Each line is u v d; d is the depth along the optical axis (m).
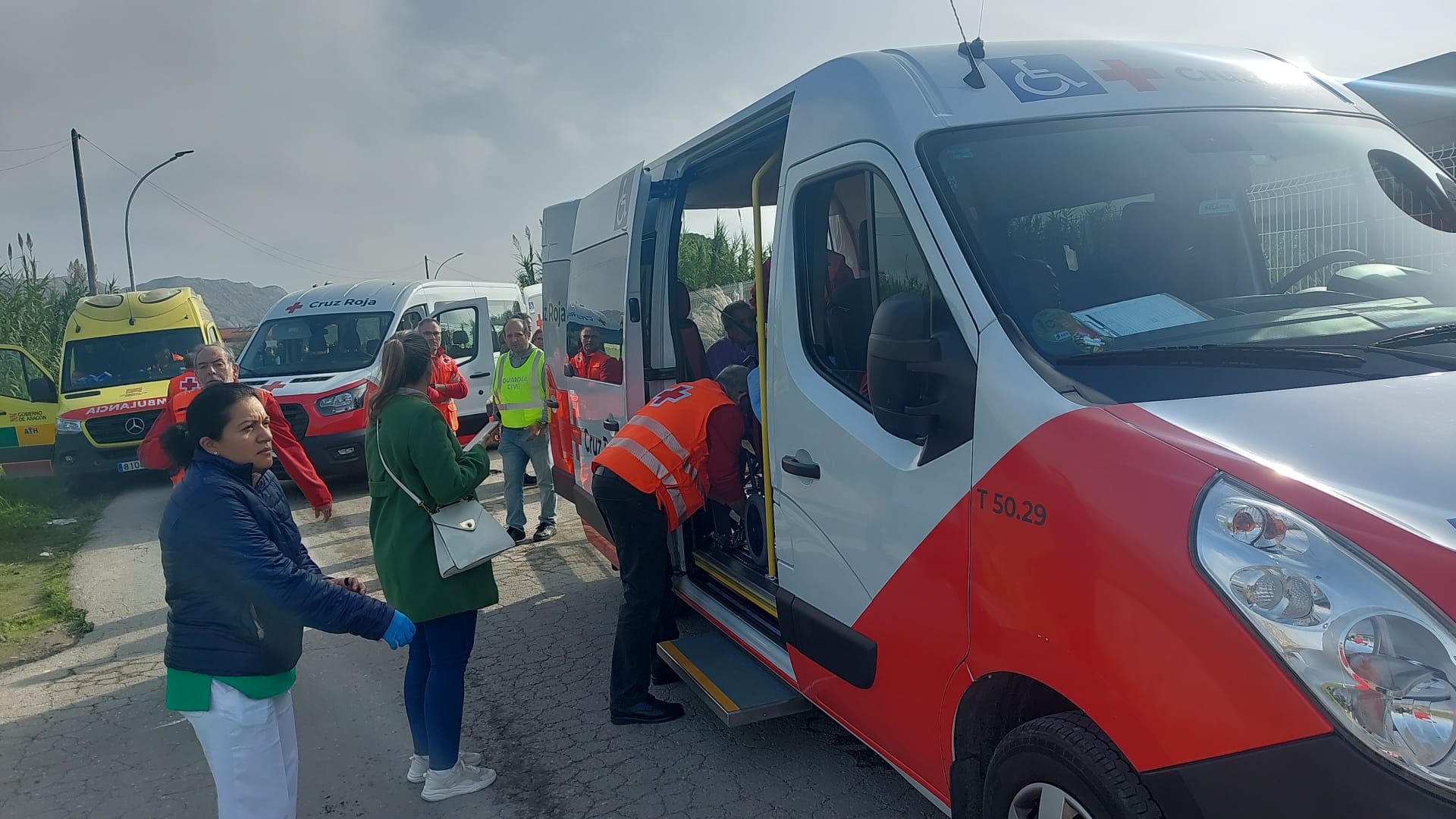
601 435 5.77
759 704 3.84
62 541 9.40
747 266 6.19
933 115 2.95
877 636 2.98
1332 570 1.77
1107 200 2.81
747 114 4.12
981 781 2.66
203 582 2.84
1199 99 3.13
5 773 4.44
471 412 13.33
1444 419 2.04
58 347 19.88
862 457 3.00
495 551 3.79
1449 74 4.77
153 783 4.29
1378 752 1.67
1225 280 2.72
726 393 4.46
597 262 5.84
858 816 3.60
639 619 4.38
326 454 10.80
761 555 4.33
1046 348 2.45
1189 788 1.91
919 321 2.57
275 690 2.99
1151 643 1.97
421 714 4.05
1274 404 2.15
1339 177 3.01
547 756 4.27
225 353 5.52
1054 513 2.21
